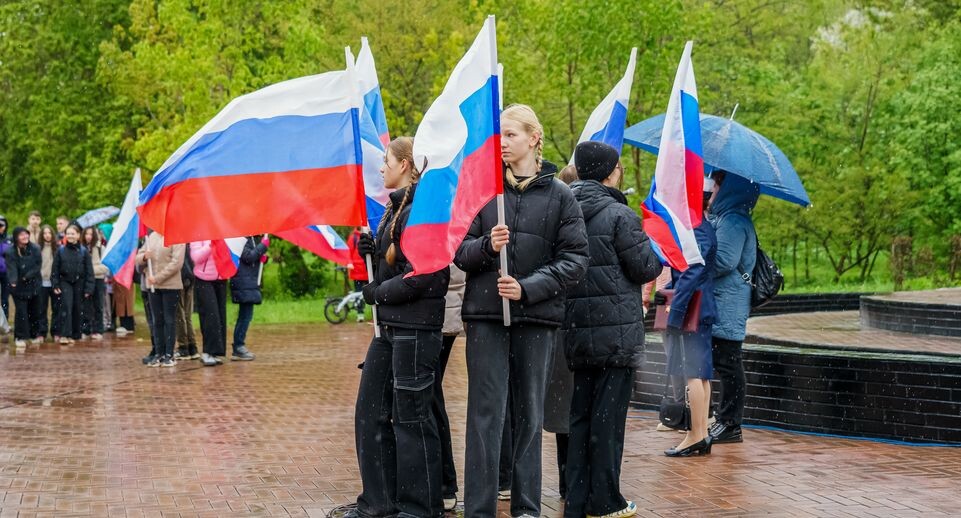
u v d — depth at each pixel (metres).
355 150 6.35
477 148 5.34
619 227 6.02
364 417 5.98
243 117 6.47
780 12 36.41
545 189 5.68
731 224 8.08
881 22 37.03
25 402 10.94
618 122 7.66
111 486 7.01
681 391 8.49
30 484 7.05
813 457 7.86
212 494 6.79
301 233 7.99
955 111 30.38
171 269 13.93
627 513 6.09
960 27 32.91
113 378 12.94
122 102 31.09
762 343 13.04
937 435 8.39
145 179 29.92
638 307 6.09
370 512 5.98
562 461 6.73
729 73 30.62
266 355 15.83
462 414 10.12
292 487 7.00
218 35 26.61
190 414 10.16
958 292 18.31
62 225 18.91
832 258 31.69
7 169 36.34
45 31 33.62
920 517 6.14
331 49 29.44
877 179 29.83
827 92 30.70
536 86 25.86
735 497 6.61
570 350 6.04
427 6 29.36
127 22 33.72
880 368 8.62
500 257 5.41
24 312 17.17
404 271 5.72
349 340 18.52
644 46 23.77
